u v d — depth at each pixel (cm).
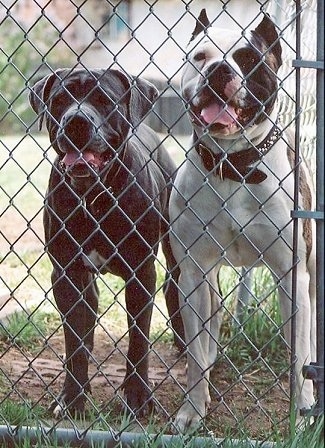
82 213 434
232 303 577
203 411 428
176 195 437
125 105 439
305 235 426
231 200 423
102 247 442
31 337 554
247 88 383
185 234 436
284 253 423
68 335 443
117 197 416
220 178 419
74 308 440
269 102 407
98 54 1720
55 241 442
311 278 455
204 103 398
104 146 414
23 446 340
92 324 477
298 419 394
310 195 448
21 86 1564
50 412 425
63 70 439
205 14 437
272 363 527
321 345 319
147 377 450
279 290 423
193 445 336
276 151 422
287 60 567
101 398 461
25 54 1580
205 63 412
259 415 427
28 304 609
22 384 475
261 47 411
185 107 364
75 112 392
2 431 348
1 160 1206
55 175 435
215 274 477
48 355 531
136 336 448
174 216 439
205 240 434
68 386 438
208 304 450
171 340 568
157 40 1739
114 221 437
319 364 321
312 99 569
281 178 423
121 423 372
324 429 320
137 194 440
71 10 1694
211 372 511
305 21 554
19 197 984
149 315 451
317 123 315
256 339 544
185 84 422
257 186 419
